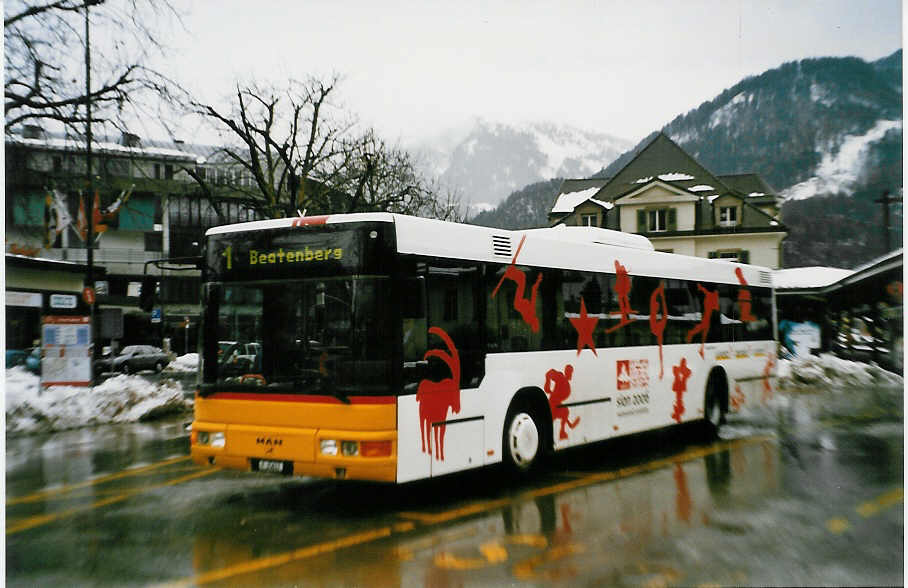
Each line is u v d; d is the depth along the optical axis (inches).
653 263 449.1
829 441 472.4
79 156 724.7
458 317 313.3
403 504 309.0
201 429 303.6
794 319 1294.3
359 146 1219.9
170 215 2121.1
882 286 1101.7
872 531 262.1
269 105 1140.5
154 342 2091.5
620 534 260.7
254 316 299.7
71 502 320.8
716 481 349.1
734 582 211.6
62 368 625.9
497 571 223.1
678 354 460.1
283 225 299.1
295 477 367.9
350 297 282.5
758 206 2416.3
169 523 282.0
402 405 282.7
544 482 350.3
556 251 375.2
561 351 369.1
